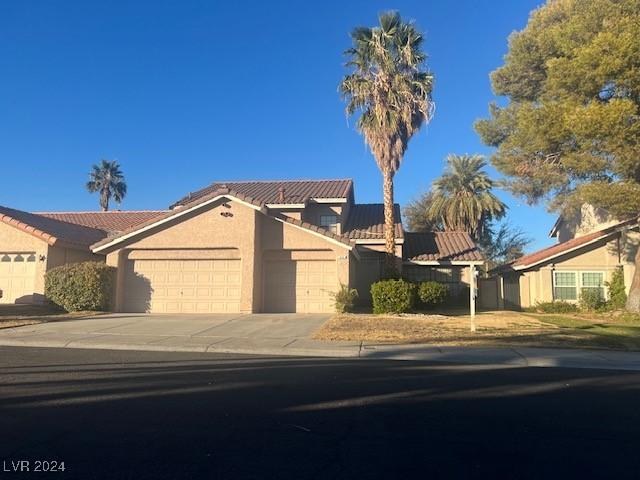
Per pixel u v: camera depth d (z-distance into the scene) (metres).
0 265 24.36
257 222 22.69
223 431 6.24
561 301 28.08
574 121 19.42
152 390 8.33
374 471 5.07
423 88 23.66
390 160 24.30
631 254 27.48
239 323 18.11
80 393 8.04
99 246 22.75
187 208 22.45
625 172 20.19
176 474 4.92
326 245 22.70
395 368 10.83
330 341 14.49
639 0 19.98
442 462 5.34
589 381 9.77
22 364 10.59
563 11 25.33
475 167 42.31
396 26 23.91
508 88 27.64
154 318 19.50
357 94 23.95
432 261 29.30
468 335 16.06
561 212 27.64
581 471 5.15
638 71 18.75
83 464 5.13
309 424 6.57
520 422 6.82
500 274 34.59
